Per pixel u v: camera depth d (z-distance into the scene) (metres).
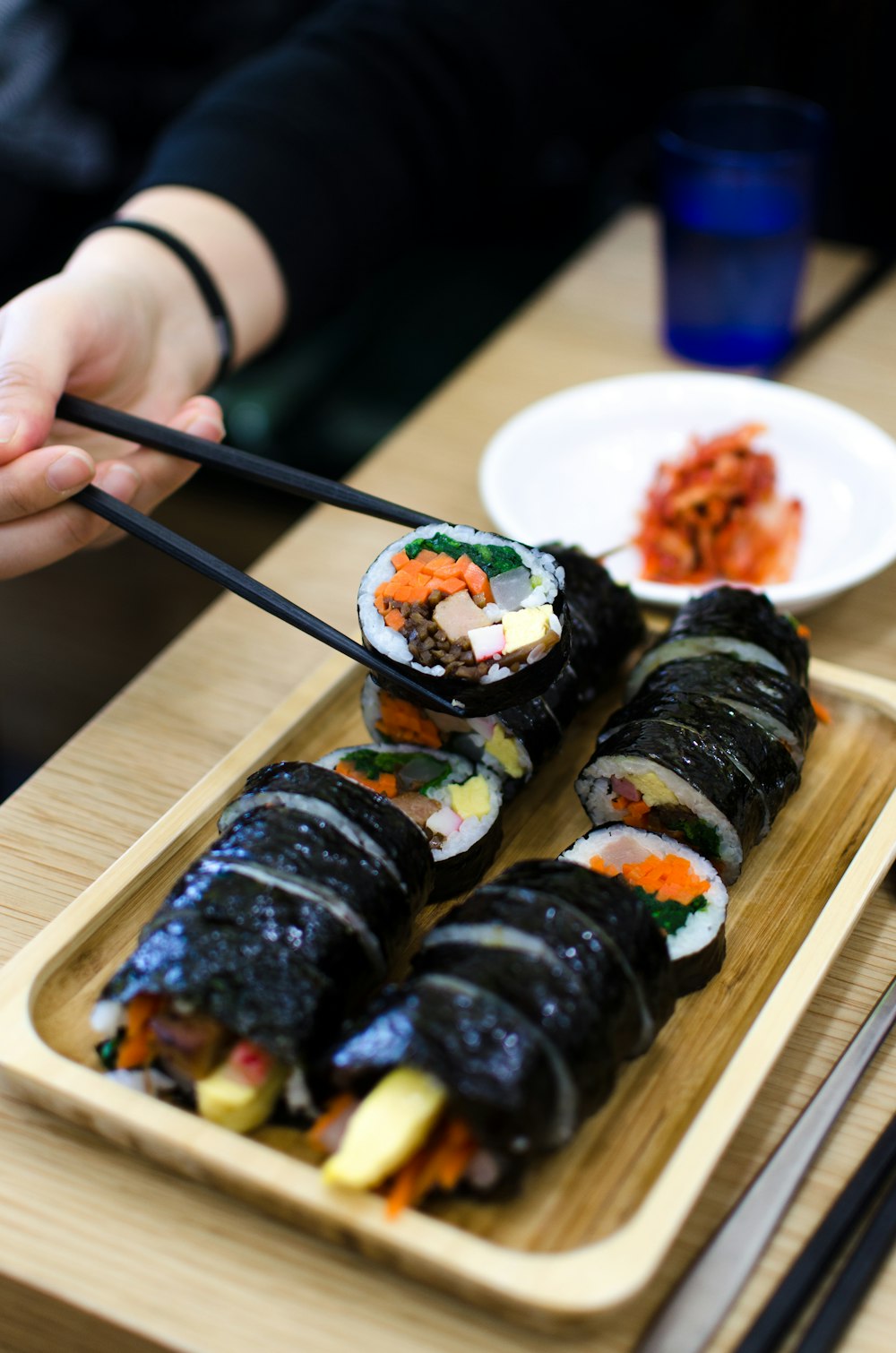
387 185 0.73
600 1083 0.44
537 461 0.64
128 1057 0.45
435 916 0.51
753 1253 0.43
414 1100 0.43
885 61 0.77
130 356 0.59
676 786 0.50
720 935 0.48
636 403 0.66
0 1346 0.47
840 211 0.81
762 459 0.62
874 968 0.50
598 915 0.45
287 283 0.68
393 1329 0.43
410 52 0.74
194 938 0.45
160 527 0.51
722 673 0.53
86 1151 0.46
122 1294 0.44
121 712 0.57
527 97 0.77
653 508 0.62
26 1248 0.44
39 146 0.85
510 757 0.53
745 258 0.68
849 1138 0.46
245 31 0.87
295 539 0.64
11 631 0.86
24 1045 0.46
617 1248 0.42
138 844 0.51
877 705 0.55
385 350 1.00
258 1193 0.44
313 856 0.46
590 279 0.78
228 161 0.67
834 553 0.60
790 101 0.70
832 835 0.52
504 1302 0.42
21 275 0.87
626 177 0.96
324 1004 0.45
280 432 0.93
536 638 0.47
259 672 0.59
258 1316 0.43
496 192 0.91
